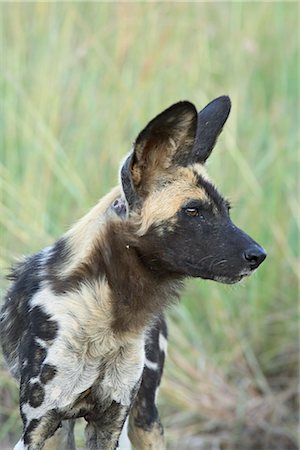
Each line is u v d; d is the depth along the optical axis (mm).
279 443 16266
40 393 10352
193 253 10273
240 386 16766
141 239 10359
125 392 10570
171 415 16031
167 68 18188
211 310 16984
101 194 16781
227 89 18516
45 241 15453
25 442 10430
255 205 17516
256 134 18547
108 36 18453
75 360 10336
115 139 17266
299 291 17406
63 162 16531
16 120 16797
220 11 19375
